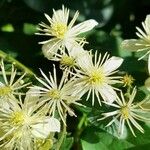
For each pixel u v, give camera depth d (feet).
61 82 0.54
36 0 0.68
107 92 0.55
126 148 0.57
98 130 0.57
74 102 0.54
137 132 0.57
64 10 0.60
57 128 0.53
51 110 0.53
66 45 0.56
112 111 0.56
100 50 0.62
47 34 0.57
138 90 0.57
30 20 0.70
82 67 0.55
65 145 0.55
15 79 0.58
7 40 0.66
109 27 0.73
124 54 0.61
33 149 0.53
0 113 0.54
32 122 0.53
